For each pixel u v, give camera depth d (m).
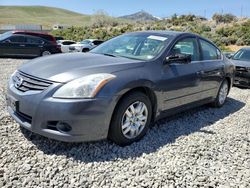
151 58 4.16
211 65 5.33
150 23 58.91
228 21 54.44
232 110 6.00
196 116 5.34
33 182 2.85
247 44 31.41
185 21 56.44
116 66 3.68
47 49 16.28
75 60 3.83
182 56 4.34
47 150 3.46
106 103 3.34
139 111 3.83
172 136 4.24
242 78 8.58
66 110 3.17
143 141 3.95
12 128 4.01
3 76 8.44
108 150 3.59
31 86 3.42
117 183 2.94
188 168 3.34
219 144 4.07
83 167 3.18
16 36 15.54
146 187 2.91
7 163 3.13
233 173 3.32
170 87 4.22
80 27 53.41
